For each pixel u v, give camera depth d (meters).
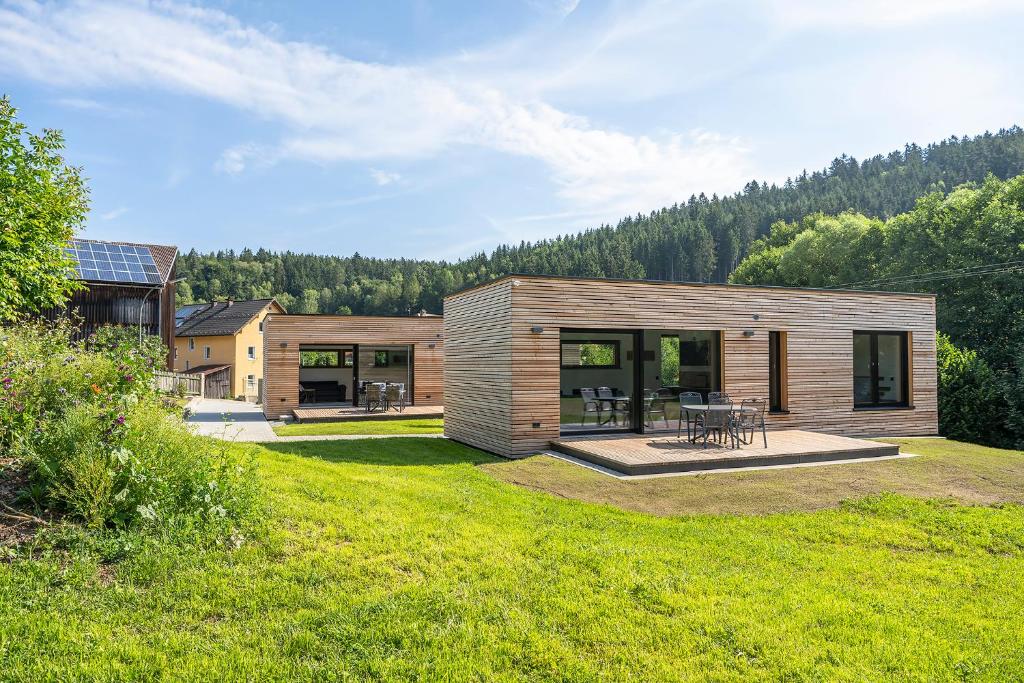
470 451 11.09
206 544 4.16
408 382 20.20
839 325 12.76
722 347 11.68
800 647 3.40
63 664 2.77
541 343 10.35
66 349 5.99
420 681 2.87
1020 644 3.63
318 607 3.52
